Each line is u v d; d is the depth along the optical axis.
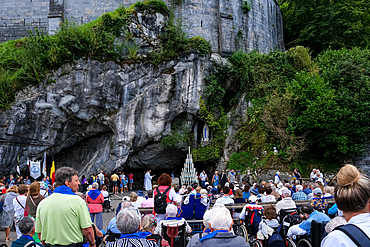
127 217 3.79
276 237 5.80
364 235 2.05
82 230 4.22
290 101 22.84
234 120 25.36
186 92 23.95
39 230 4.28
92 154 24.11
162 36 24.20
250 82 25.61
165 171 27.31
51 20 25.27
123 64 22.83
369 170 21.66
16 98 20.84
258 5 31.34
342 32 31.25
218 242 3.66
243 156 23.16
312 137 22.00
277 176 18.53
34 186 7.05
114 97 22.56
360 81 22.17
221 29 27.58
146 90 23.28
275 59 26.12
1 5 26.30
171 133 24.00
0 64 21.67
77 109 22.00
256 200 7.81
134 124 22.95
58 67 21.73
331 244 2.12
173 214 5.84
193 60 24.14
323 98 20.94
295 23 37.84
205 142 24.81
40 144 21.67
